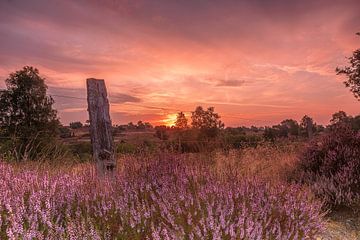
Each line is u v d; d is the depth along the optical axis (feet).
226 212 14.97
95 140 22.40
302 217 17.13
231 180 19.54
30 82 90.27
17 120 88.33
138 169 20.76
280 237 14.74
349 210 23.50
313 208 18.13
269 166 31.96
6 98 89.71
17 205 14.07
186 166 21.15
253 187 18.92
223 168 25.26
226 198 16.03
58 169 23.41
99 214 14.57
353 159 28.86
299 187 21.34
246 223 14.21
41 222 13.71
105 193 16.24
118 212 14.93
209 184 18.11
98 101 22.77
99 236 12.92
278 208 17.02
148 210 14.60
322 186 25.90
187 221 14.07
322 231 18.75
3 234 12.73
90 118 22.67
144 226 14.06
